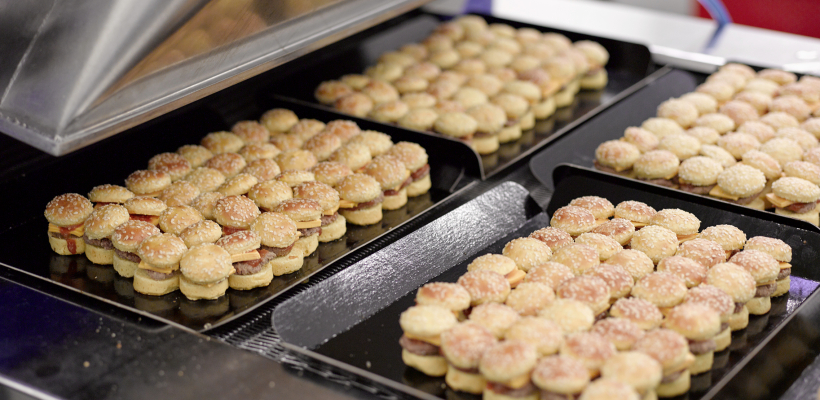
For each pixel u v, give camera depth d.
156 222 1.28
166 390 1.07
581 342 1.06
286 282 1.23
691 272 1.18
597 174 1.34
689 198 1.30
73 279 1.23
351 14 1.29
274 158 1.42
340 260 1.28
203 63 1.13
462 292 1.14
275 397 1.06
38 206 1.32
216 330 1.16
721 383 1.08
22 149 1.29
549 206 1.35
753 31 1.81
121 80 1.07
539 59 1.71
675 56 1.72
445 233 1.29
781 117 1.50
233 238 1.22
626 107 1.61
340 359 1.12
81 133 1.07
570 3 1.99
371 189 1.33
